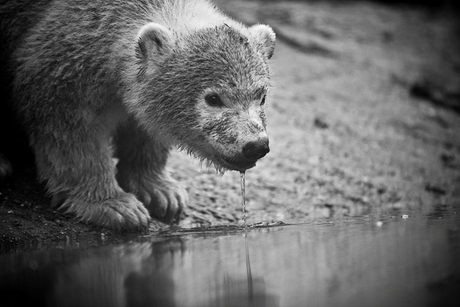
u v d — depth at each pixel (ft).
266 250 31.50
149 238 36.09
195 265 28.78
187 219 41.04
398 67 89.71
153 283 26.03
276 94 66.44
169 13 38.04
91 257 30.99
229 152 33.81
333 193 48.14
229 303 23.31
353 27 104.47
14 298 24.44
